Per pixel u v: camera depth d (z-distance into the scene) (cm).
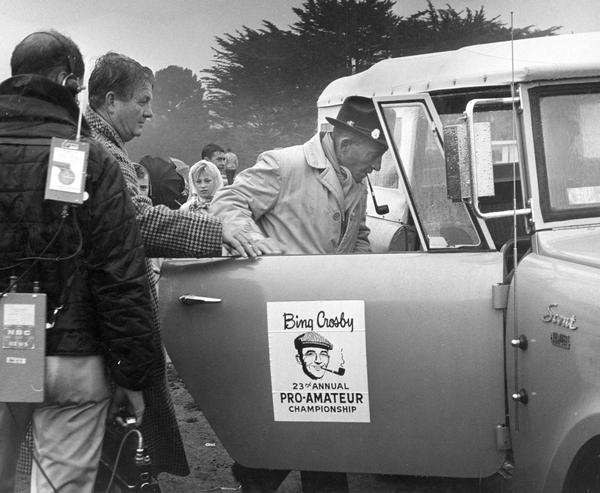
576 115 336
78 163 286
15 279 294
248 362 343
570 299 287
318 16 1306
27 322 292
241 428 349
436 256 331
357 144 379
